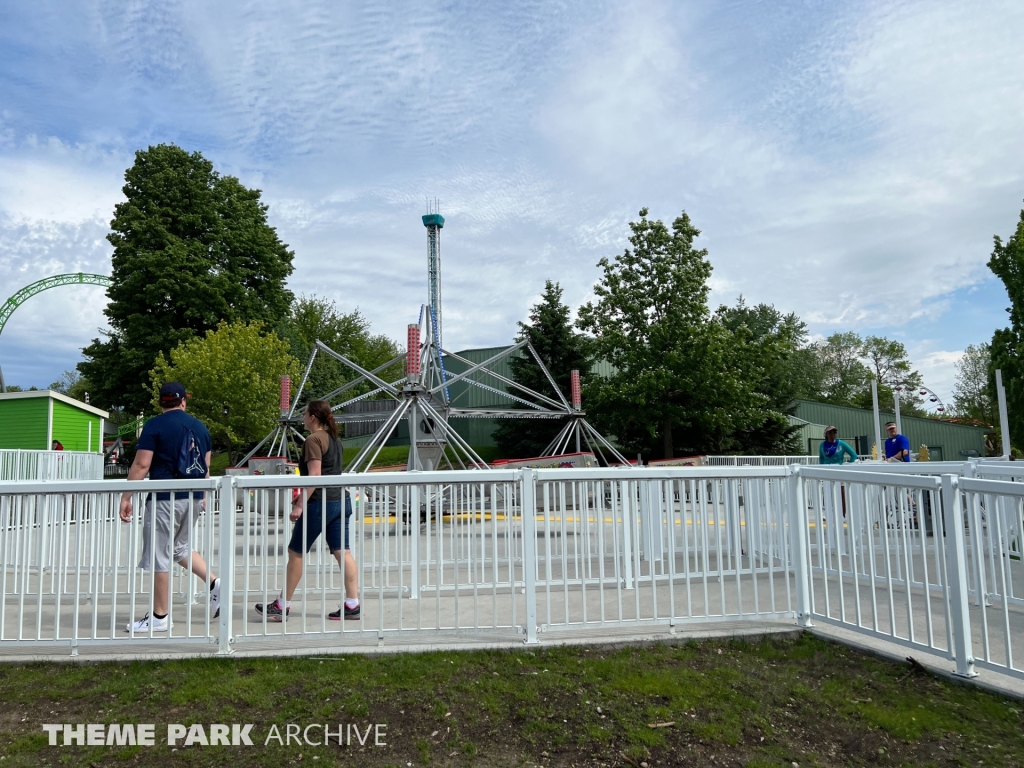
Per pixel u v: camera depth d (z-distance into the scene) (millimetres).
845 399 77938
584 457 18359
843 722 3855
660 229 30922
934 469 8047
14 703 4047
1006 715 3822
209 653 4617
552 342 36031
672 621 5172
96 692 4141
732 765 3492
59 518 6961
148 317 37469
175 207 40062
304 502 4855
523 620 5559
